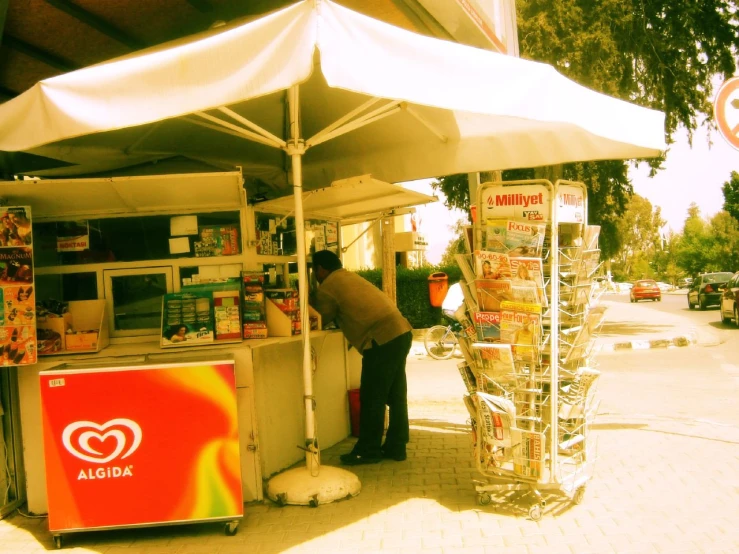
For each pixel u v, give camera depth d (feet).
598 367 35.96
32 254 12.71
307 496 13.37
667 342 45.96
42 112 9.84
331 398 18.47
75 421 11.85
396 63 9.29
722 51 43.19
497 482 14.26
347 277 16.74
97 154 16.43
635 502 13.07
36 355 12.55
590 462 13.93
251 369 13.46
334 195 16.16
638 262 349.61
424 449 17.83
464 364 13.85
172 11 17.04
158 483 11.91
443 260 95.45
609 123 12.42
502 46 25.91
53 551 11.77
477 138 17.99
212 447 11.98
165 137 16.81
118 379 11.93
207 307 13.73
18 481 14.12
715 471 14.98
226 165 19.07
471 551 10.97
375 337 16.15
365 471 15.83
